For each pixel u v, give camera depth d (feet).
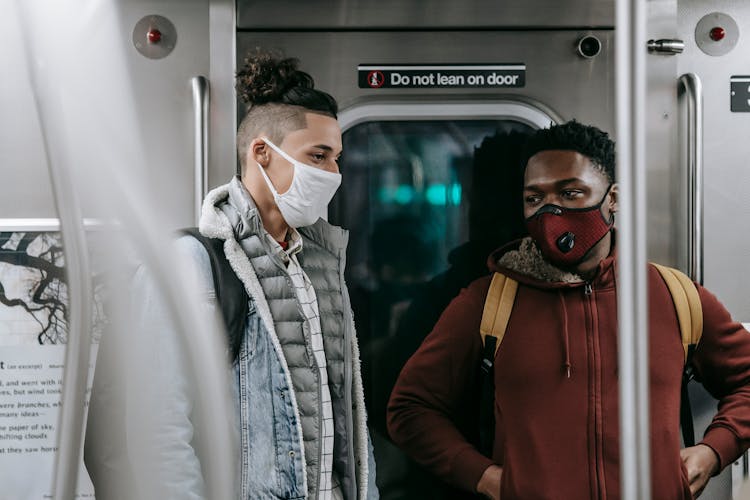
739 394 10.05
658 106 10.25
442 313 10.13
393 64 10.16
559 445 9.82
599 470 9.75
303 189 8.63
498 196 10.15
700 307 10.07
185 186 10.09
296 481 7.36
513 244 10.13
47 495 9.70
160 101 10.11
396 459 10.14
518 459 9.87
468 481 9.98
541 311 9.97
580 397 9.84
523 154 10.18
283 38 10.14
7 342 9.73
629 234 3.55
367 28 10.14
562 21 10.18
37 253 9.74
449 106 10.16
